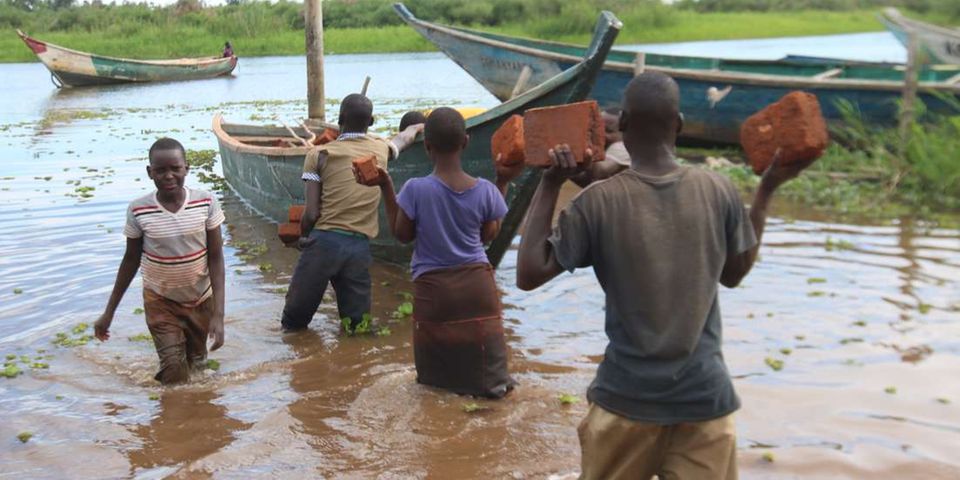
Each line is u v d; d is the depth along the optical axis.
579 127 2.80
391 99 22.78
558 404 4.86
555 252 2.85
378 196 6.25
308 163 6.07
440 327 4.96
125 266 5.23
